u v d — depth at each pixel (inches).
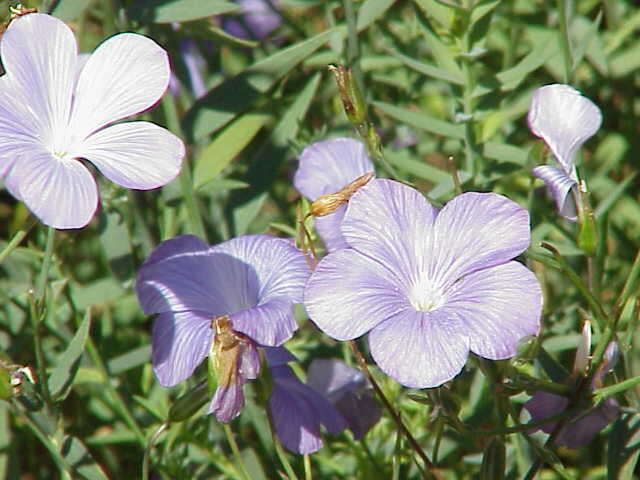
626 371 14.7
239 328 13.3
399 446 14.2
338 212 14.6
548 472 16.3
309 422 14.3
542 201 17.9
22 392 14.2
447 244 13.4
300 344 16.4
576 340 16.0
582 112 14.2
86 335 14.7
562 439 14.4
